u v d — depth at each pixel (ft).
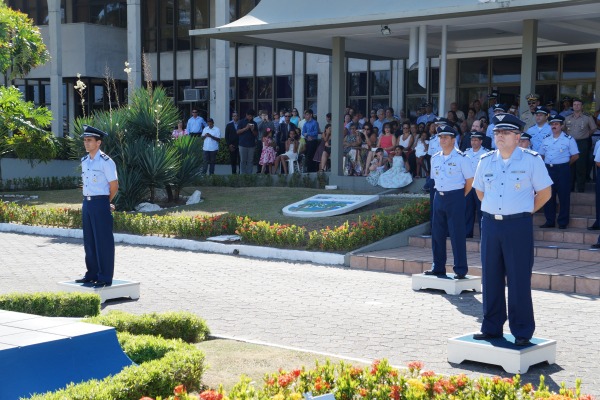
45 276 40.63
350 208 54.70
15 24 79.25
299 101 95.50
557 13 52.95
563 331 28.12
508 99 77.66
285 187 68.03
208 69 103.86
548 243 45.68
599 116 58.34
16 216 62.75
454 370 23.47
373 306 32.78
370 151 66.03
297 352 24.79
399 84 87.04
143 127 66.18
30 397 17.29
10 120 76.95
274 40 67.62
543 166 23.95
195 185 73.31
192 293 35.96
